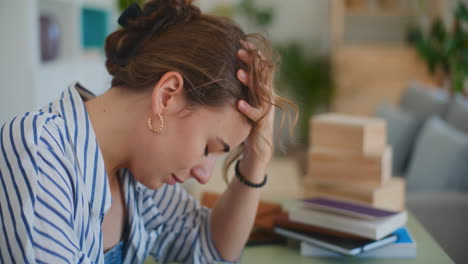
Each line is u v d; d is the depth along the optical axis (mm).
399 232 1180
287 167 3287
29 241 675
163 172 844
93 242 845
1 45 2314
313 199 1248
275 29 4910
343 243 1094
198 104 798
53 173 720
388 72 4391
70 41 2965
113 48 887
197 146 814
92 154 809
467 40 3961
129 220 1002
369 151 1455
